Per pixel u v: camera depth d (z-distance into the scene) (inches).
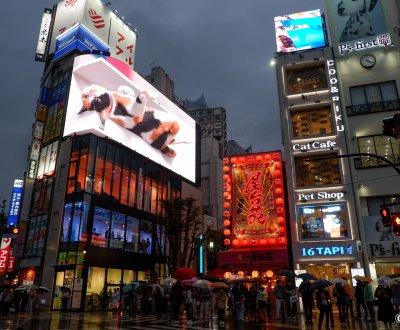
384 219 598.9
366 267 927.0
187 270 786.2
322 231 983.6
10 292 872.3
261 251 1000.2
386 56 1090.1
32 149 1558.8
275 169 1090.1
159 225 1598.2
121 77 1713.8
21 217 1475.1
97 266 1312.7
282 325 636.7
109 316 944.3
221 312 653.3
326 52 1136.8
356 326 580.1
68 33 1726.1
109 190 1477.6
